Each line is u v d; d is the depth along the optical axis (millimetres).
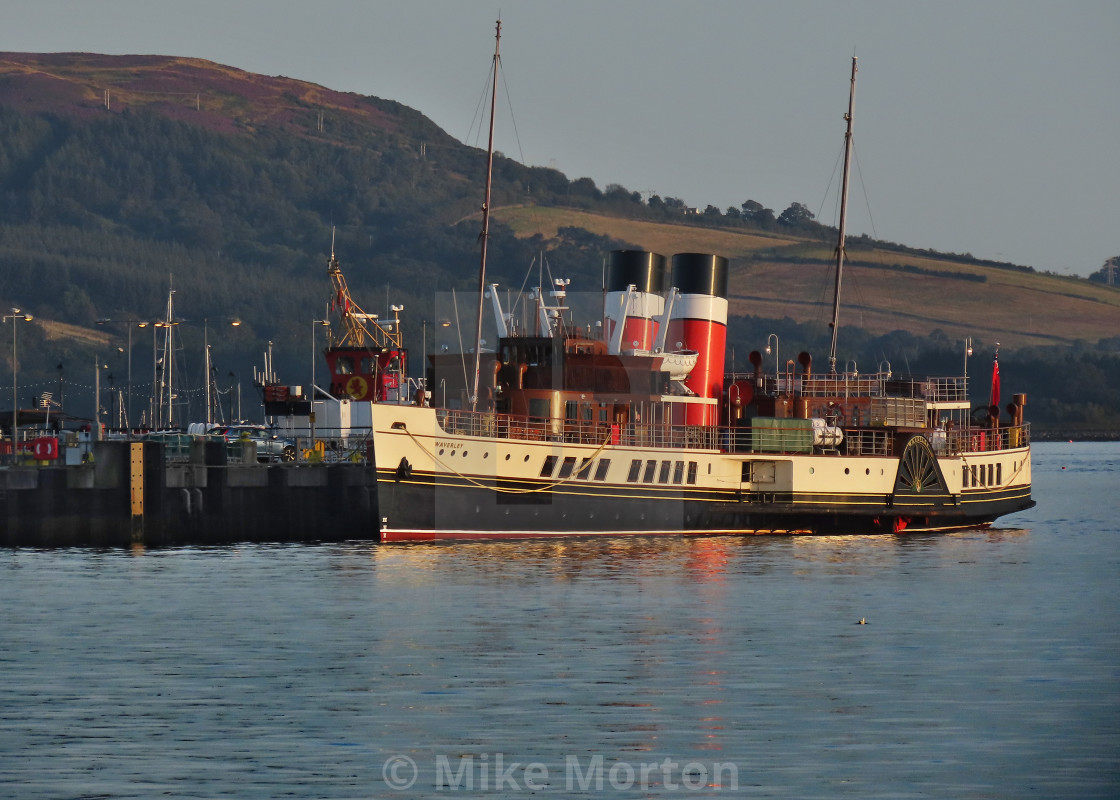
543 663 121000
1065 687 113938
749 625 139500
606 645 128750
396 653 124750
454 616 143000
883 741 98688
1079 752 96312
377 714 104562
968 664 122438
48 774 91062
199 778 90312
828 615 146125
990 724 102938
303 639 131000
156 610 146375
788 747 97312
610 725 102000
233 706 106562
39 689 111750
